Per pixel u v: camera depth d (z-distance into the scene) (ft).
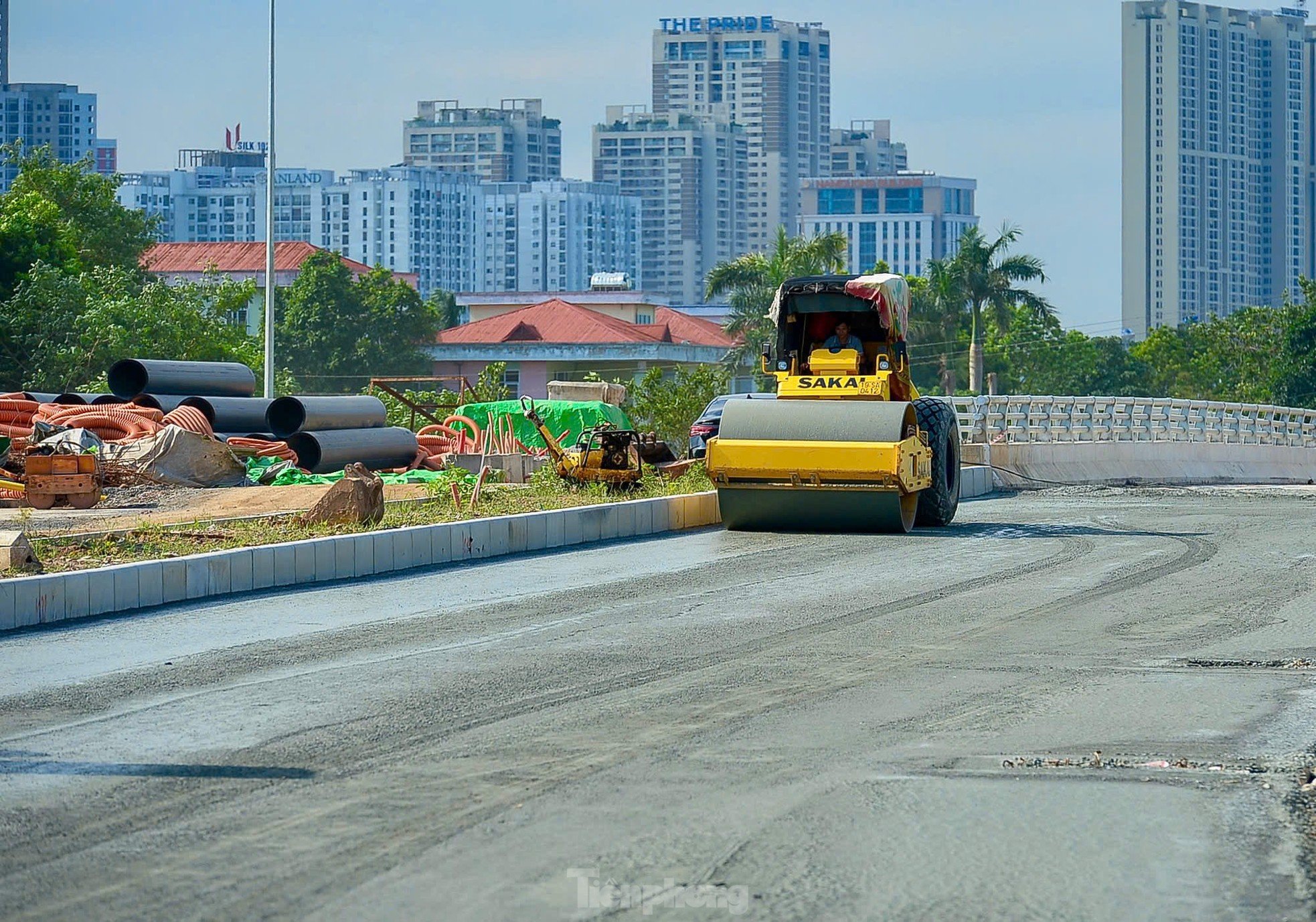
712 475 143.95
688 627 91.09
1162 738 62.13
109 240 458.91
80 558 110.52
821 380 146.20
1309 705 68.44
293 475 181.57
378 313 596.70
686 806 51.83
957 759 58.44
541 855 46.55
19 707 68.64
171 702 69.62
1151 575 114.01
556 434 221.25
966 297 513.86
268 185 298.97
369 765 57.67
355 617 95.61
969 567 120.16
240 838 48.39
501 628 90.89
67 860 46.37
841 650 83.10
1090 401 249.14
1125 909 42.04
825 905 42.16
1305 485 249.34
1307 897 43.01
